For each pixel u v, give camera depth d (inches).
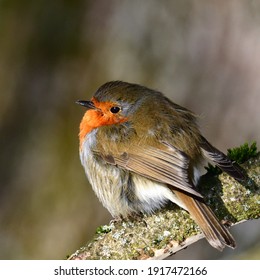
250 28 604.1
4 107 607.2
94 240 350.0
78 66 604.7
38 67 607.8
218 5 607.8
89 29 607.2
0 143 604.7
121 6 606.5
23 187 603.2
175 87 601.6
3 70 608.7
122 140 372.8
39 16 610.2
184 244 343.3
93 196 600.1
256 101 600.4
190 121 377.4
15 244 593.6
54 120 606.2
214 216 337.4
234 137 599.5
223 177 350.6
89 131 390.6
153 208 353.4
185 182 341.1
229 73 604.7
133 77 600.1
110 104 384.2
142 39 604.1
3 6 614.9
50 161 604.7
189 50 605.0
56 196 600.4
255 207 345.1
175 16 606.5
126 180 373.1
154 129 367.9
